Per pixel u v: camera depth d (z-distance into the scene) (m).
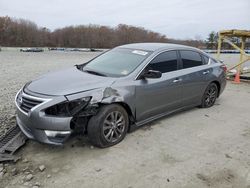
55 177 3.53
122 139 4.56
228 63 21.38
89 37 87.31
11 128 4.80
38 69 14.41
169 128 5.24
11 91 8.01
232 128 5.40
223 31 11.78
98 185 3.39
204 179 3.57
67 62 20.61
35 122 3.85
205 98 6.55
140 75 4.74
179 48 5.78
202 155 4.21
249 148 4.52
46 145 4.32
